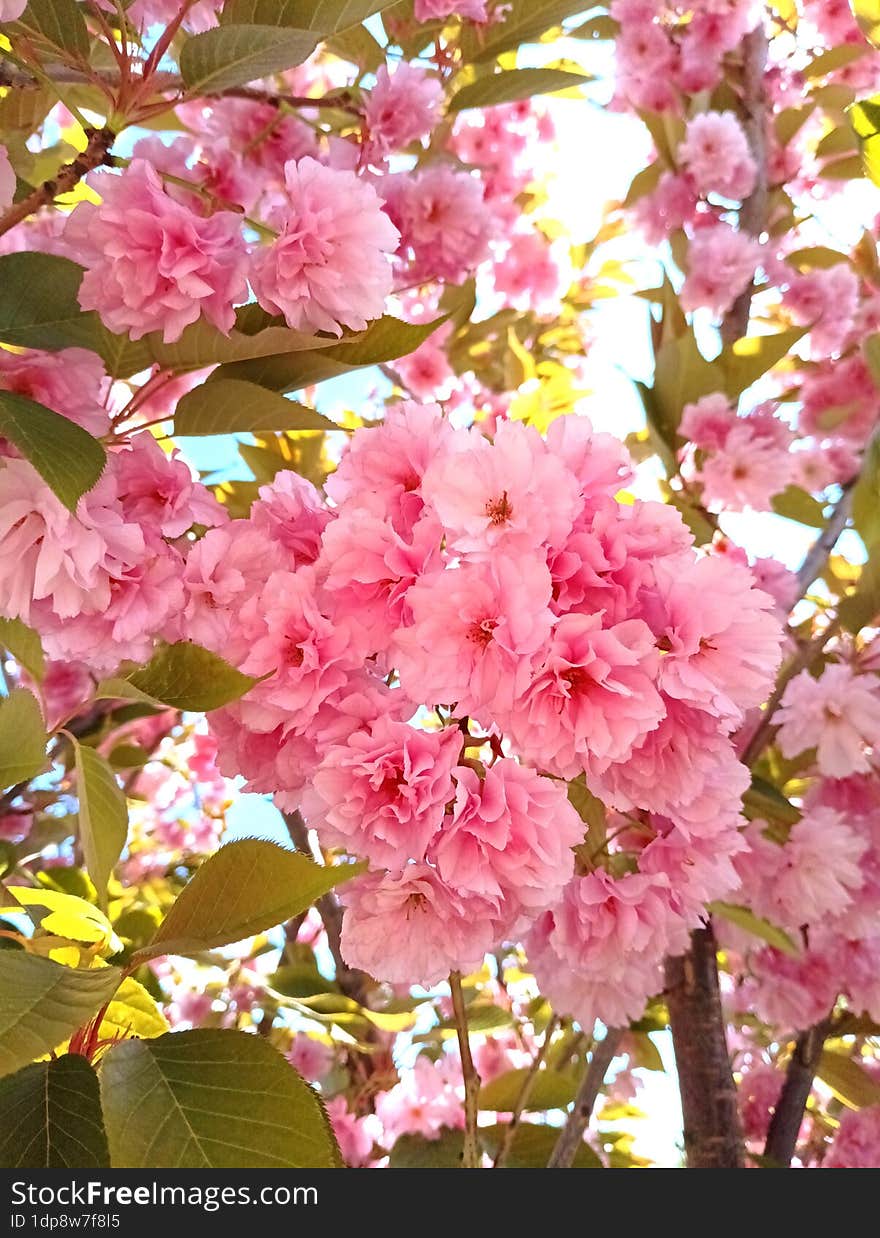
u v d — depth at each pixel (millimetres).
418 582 270
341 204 328
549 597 258
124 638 310
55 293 335
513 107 938
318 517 320
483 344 925
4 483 297
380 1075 729
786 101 878
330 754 276
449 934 278
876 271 834
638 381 658
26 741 290
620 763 281
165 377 348
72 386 318
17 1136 196
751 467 628
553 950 401
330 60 893
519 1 625
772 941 472
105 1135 196
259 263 321
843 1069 611
